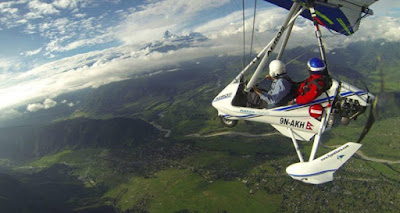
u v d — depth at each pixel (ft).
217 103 53.57
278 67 45.93
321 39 45.06
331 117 42.73
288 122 45.93
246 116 49.83
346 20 51.42
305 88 43.45
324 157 38.11
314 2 47.19
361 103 41.06
